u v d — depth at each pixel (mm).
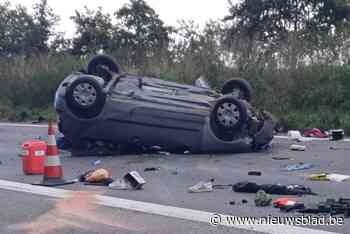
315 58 21859
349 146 14594
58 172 10500
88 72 14938
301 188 9375
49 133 10508
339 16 37438
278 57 22156
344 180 10336
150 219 7902
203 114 13383
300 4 37938
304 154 13383
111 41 45188
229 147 13445
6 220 8016
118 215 8141
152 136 13445
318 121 18797
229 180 10570
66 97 13234
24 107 26984
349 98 20266
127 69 24391
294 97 21016
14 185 10312
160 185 10188
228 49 23188
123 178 10156
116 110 13297
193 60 23531
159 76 23484
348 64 21562
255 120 13531
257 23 38094
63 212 8352
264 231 7242
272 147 14602
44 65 27891
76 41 46188
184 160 12797
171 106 13422
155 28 45812
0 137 18172
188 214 8109
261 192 8891
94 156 13766
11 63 29188
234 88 15586
